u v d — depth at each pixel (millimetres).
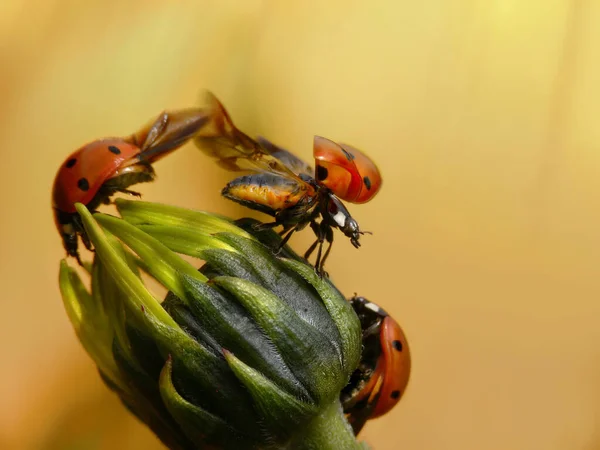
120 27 170
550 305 170
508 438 169
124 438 162
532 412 169
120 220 117
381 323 127
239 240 118
